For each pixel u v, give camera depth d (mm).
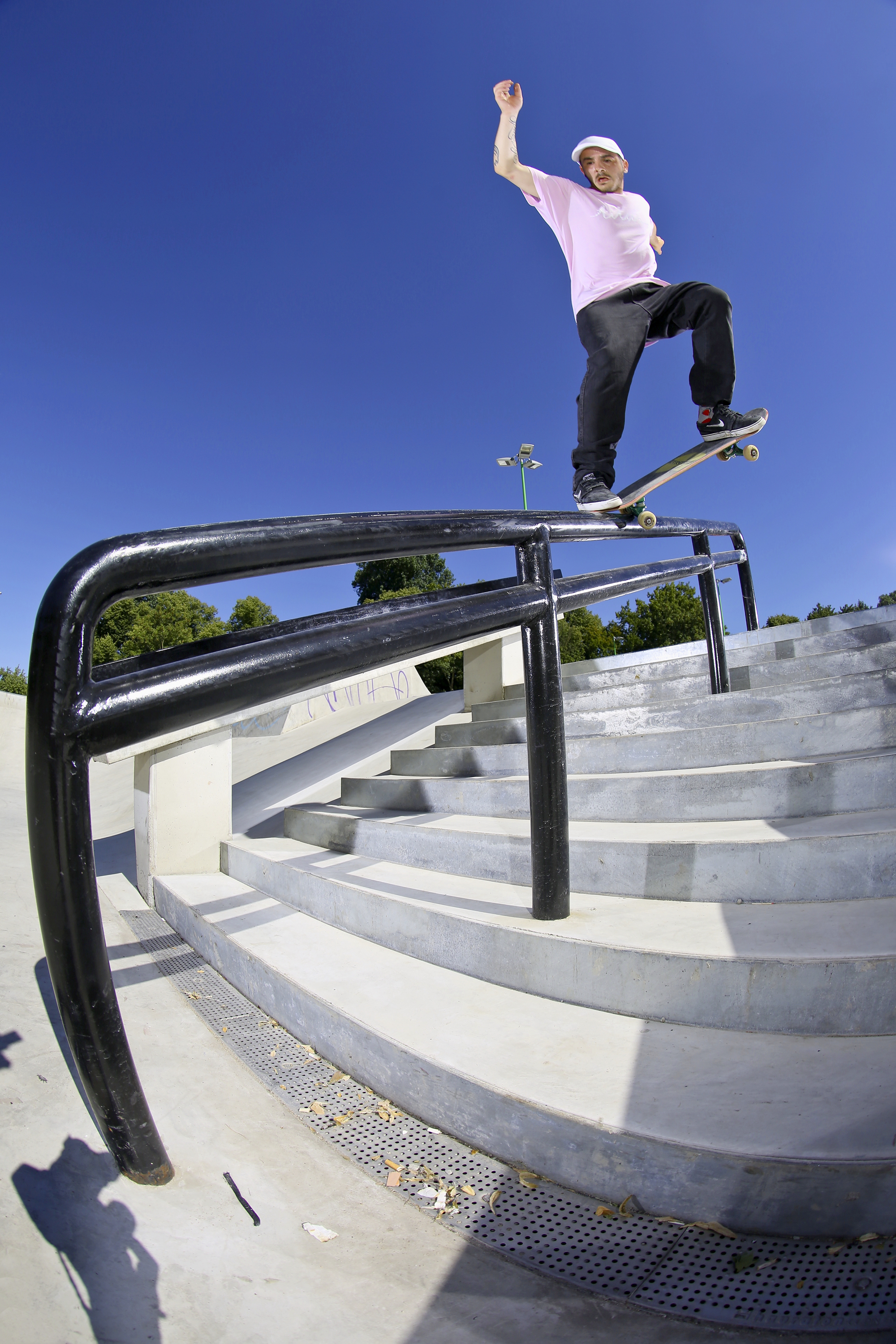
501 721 4906
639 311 2938
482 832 3160
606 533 2984
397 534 1987
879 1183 1334
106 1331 1261
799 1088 1570
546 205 3166
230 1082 2152
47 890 1361
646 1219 1467
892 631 4262
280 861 3664
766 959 1817
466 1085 1735
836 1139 1396
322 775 5836
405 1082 1909
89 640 1362
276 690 1594
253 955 2693
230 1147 1826
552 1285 1358
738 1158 1382
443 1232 1517
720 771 2998
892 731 2904
